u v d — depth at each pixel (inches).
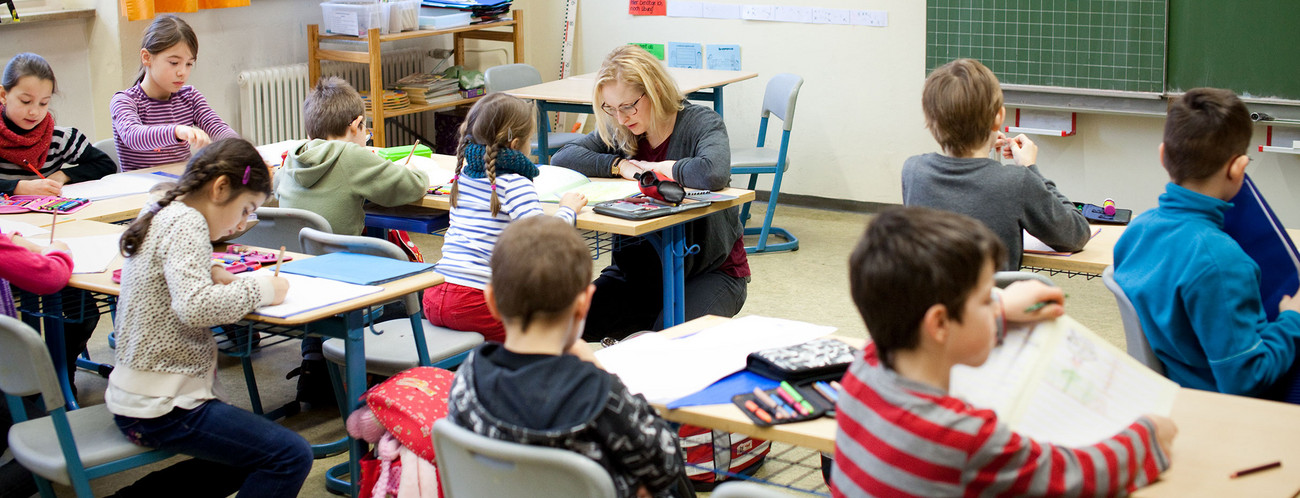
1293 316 70.4
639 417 57.2
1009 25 182.9
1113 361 53.1
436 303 101.0
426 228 117.4
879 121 207.3
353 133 121.2
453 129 235.8
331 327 84.4
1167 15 167.3
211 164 77.3
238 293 76.6
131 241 75.4
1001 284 77.9
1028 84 183.8
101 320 149.8
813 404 60.4
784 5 211.3
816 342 68.7
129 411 75.6
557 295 56.3
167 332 76.0
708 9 220.5
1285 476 50.7
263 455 77.5
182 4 180.9
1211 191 71.9
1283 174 167.0
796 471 100.1
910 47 199.8
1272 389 74.4
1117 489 47.1
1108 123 180.5
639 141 121.0
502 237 58.1
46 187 122.0
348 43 214.7
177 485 83.0
